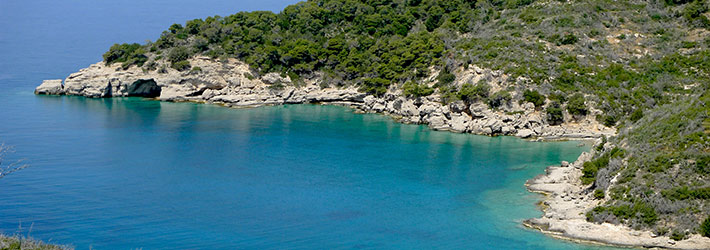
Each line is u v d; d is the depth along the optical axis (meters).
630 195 78.44
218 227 80.25
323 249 74.50
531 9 160.88
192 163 107.38
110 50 172.38
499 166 105.25
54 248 59.47
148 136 125.75
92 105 156.00
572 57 136.62
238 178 99.44
